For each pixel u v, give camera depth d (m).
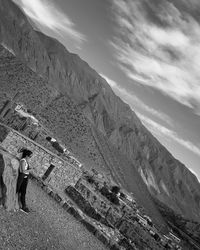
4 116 44.25
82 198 36.66
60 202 29.28
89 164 153.25
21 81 150.88
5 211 16.03
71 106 189.00
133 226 43.09
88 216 34.16
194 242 184.12
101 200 44.16
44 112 155.00
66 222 24.69
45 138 49.28
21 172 17.27
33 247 14.84
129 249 33.56
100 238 28.86
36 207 21.88
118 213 46.44
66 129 168.50
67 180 37.44
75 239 22.17
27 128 45.56
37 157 33.38
